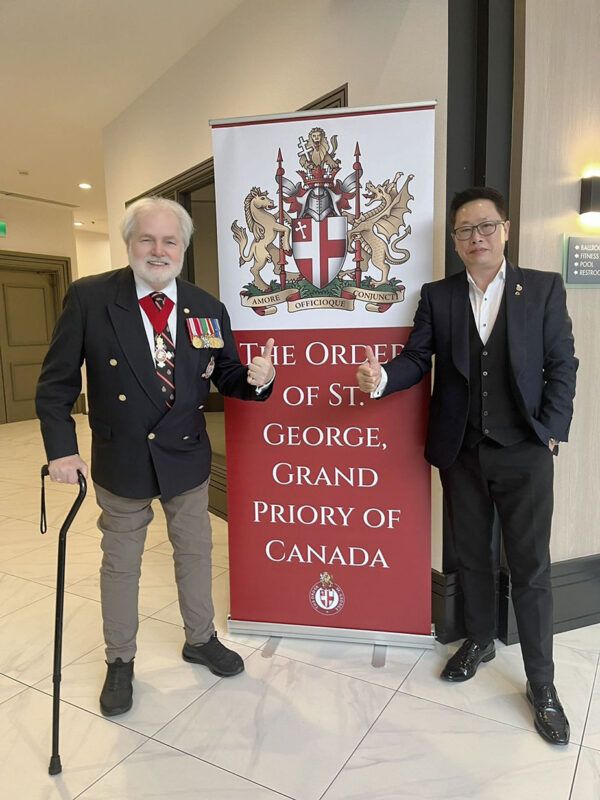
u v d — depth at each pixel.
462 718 1.77
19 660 2.13
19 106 4.52
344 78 2.43
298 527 2.14
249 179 2.01
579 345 2.21
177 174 3.96
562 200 2.12
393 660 2.08
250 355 2.09
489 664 2.06
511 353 1.65
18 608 2.53
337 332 2.01
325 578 2.15
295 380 2.07
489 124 2.02
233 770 1.58
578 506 2.29
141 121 4.37
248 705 1.85
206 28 3.39
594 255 2.17
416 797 1.48
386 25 2.20
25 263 7.83
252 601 2.23
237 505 2.19
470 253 1.67
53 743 1.57
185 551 1.99
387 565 2.09
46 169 6.22
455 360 1.73
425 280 1.93
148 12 3.20
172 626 2.35
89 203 7.83
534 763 1.58
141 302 1.75
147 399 1.74
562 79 2.06
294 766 1.59
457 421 1.78
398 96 2.18
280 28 2.80
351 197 1.94
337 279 1.99
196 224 5.12
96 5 3.13
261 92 3.00
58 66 3.87
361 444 2.05
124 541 1.85
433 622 2.24
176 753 1.64
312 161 1.95
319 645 2.19
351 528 2.10
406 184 1.90
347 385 2.03
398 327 1.96
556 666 2.03
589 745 1.65
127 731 1.74
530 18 1.98
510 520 1.77
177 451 1.83
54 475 1.65
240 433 2.14
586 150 2.14
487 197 1.66
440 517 2.21
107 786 1.53
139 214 1.67
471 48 2.03
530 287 1.70
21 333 7.97
